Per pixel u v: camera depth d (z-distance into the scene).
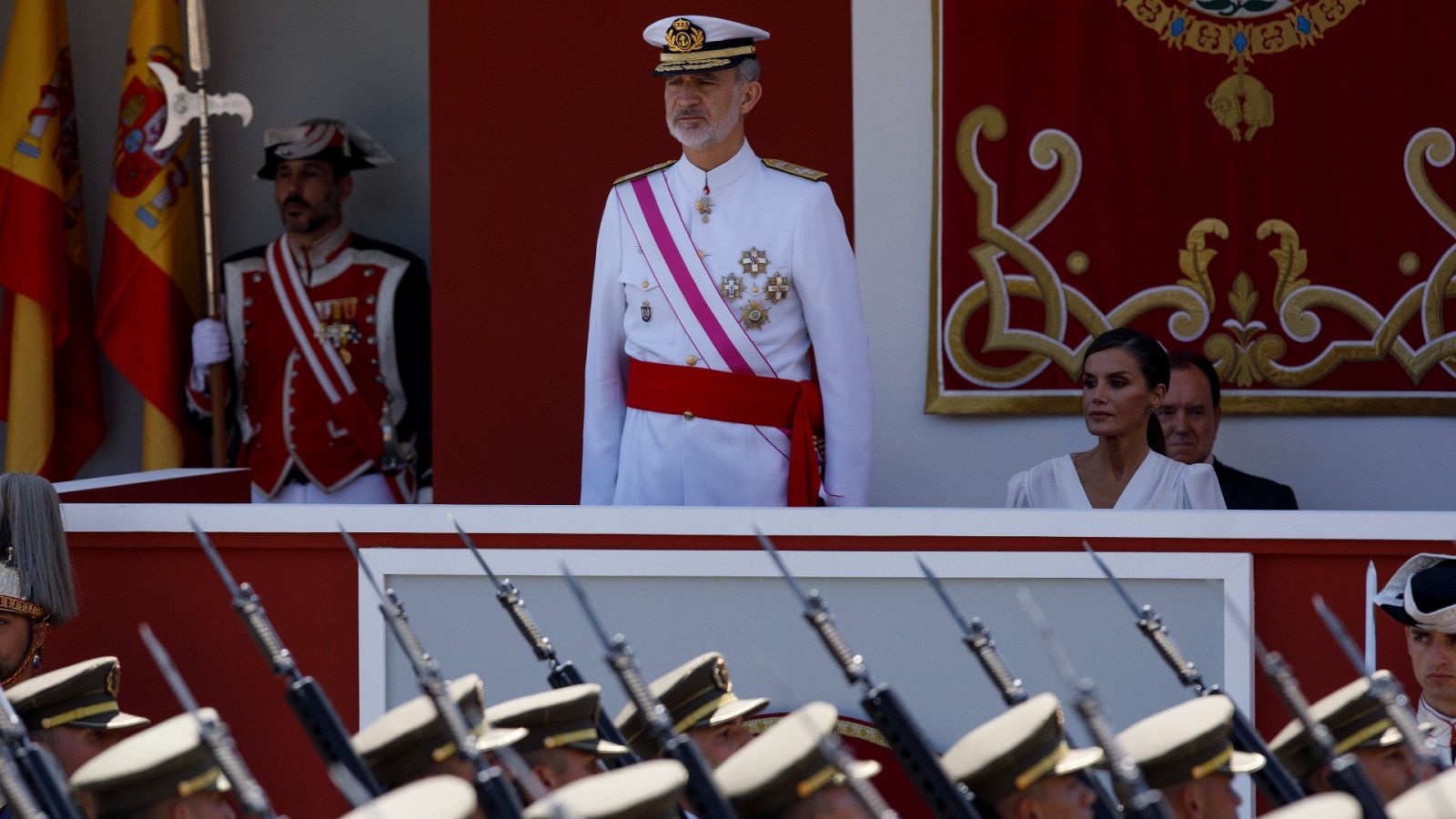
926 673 17.28
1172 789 11.09
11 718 11.43
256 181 34.06
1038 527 17.14
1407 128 26.14
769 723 17.41
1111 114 26.36
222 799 10.96
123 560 18.45
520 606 13.31
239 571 18.28
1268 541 16.88
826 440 20.34
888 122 26.58
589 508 17.70
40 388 31.44
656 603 17.64
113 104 34.12
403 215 33.91
